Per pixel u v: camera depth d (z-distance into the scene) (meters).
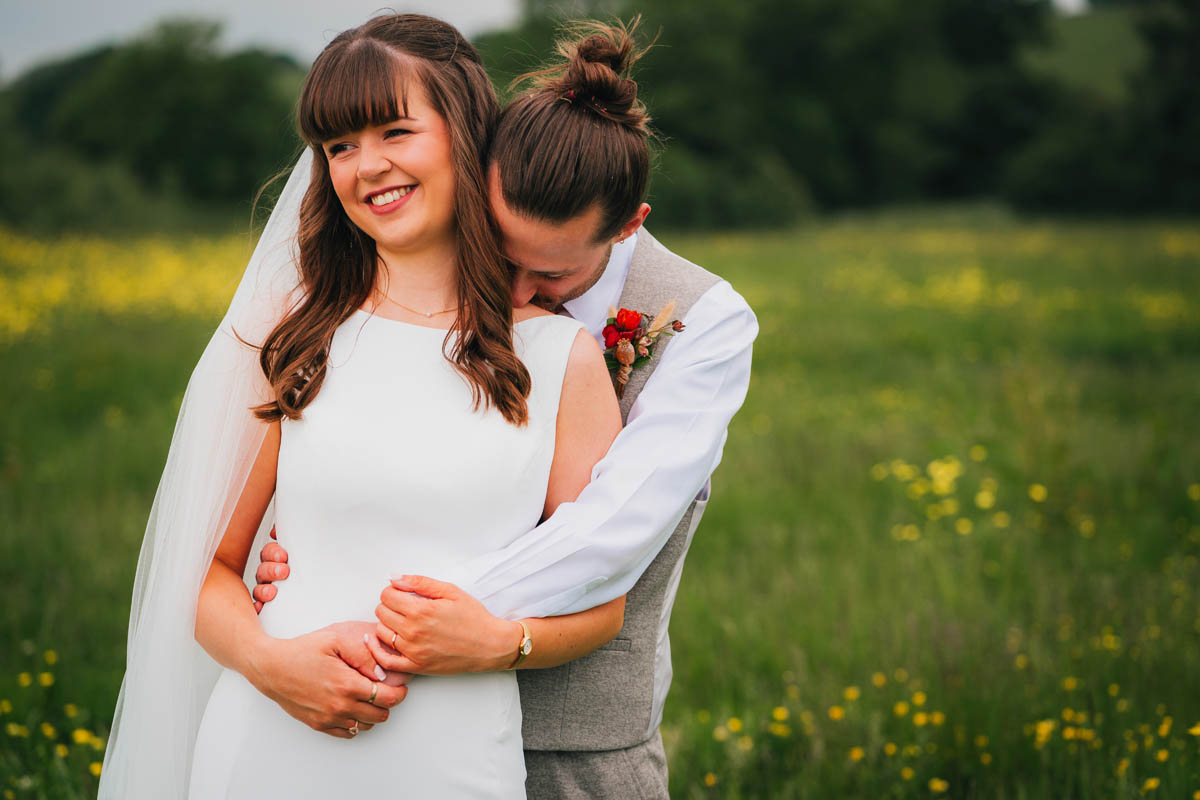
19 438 6.06
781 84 50.53
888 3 51.25
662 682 2.02
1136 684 3.02
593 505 1.69
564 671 1.85
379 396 1.68
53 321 9.98
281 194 1.84
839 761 2.81
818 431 6.48
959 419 6.56
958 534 4.62
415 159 1.63
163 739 1.75
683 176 36.66
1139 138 43.38
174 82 39.94
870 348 9.64
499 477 1.66
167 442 6.00
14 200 23.69
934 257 20.02
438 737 1.63
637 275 1.98
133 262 15.45
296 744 1.63
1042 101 51.84
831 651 3.48
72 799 2.51
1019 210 44.38
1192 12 44.91
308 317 1.74
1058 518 4.71
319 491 1.65
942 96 51.56
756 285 15.38
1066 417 5.85
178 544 1.71
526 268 1.72
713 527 4.82
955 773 2.73
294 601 1.67
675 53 43.72
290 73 45.00
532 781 1.88
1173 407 6.80
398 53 1.63
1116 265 17.30
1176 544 4.41
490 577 1.62
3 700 3.03
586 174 1.58
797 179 48.75
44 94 51.44
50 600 3.69
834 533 4.68
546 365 1.74
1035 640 3.36
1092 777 2.57
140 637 1.75
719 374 1.84
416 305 1.75
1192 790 2.44
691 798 2.74
